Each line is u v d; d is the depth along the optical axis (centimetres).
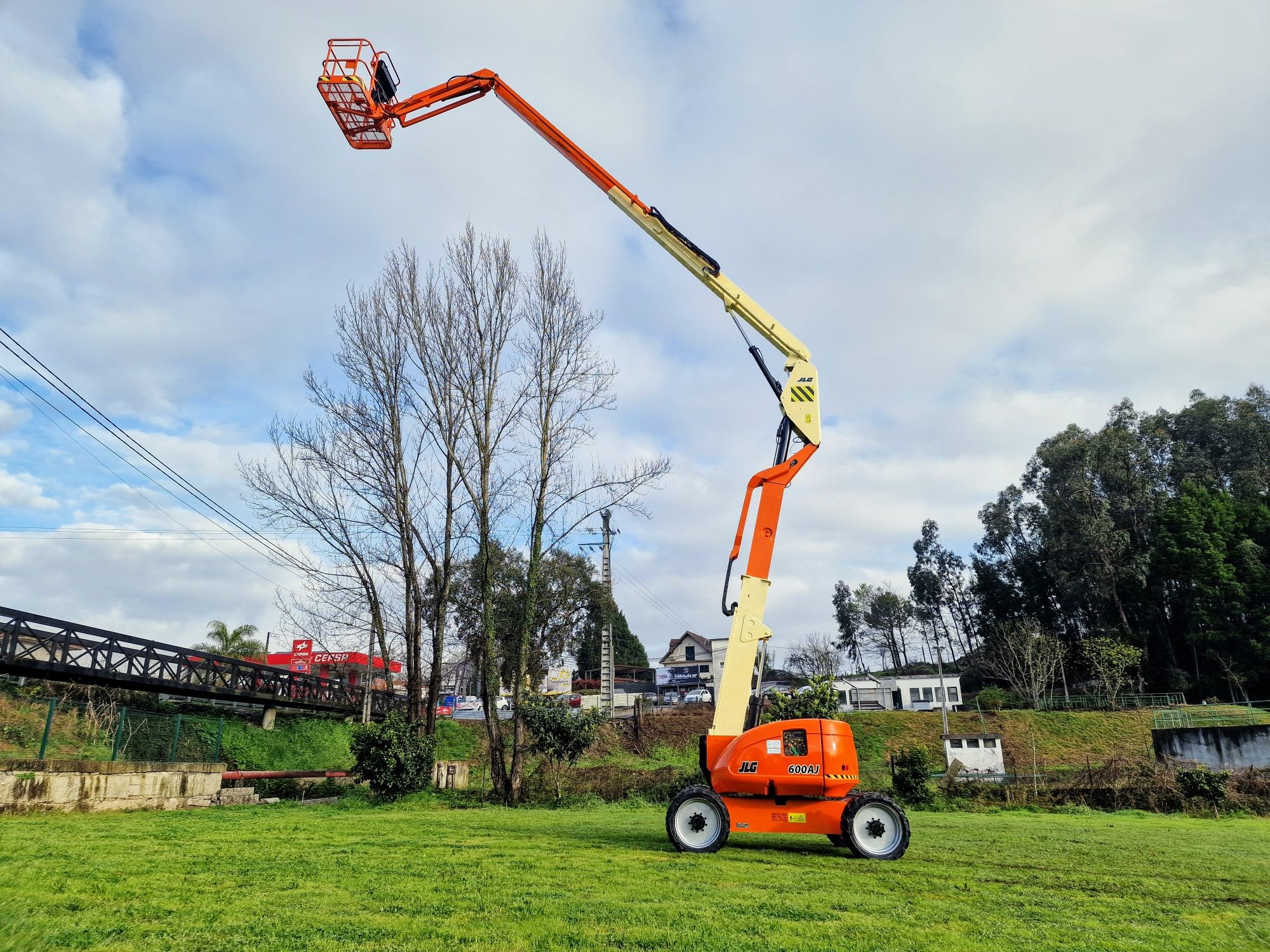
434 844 1025
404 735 2128
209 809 1681
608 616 3634
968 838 1291
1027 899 712
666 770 2484
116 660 2123
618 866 845
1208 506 6131
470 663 3341
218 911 573
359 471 2562
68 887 644
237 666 2597
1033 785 2506
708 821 995
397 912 583
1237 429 7025
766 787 1003
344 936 507
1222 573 5656
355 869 784
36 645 1891
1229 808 2303
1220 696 5609
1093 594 6303
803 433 1223
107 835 1058
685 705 5362
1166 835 1434
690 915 594
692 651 7738
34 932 485
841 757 1004
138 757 1877
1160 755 3353
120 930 507
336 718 3278
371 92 1460
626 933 533
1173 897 754
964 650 9075
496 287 2508
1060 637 6550
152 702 2512
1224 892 786
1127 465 6788
